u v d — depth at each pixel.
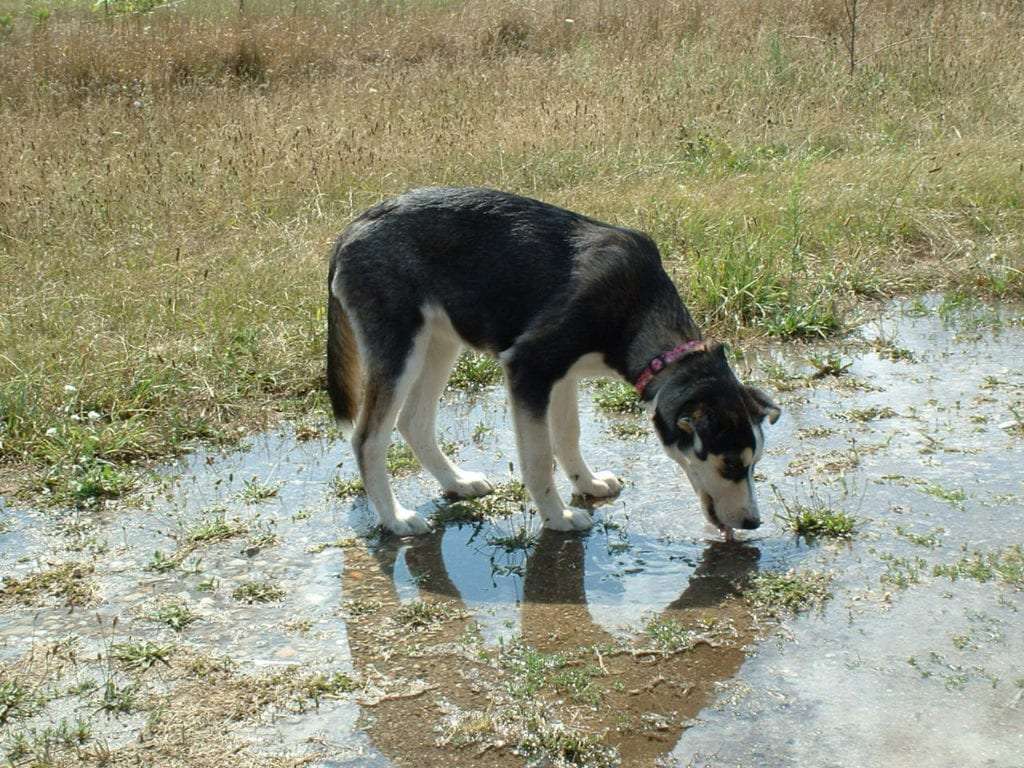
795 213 5.09
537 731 3.40
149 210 5.47
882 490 3.99
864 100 6.80
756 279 4.88
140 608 3.69
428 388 4.05
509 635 3.62
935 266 5.07
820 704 3.44
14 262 5.07
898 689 3.46
